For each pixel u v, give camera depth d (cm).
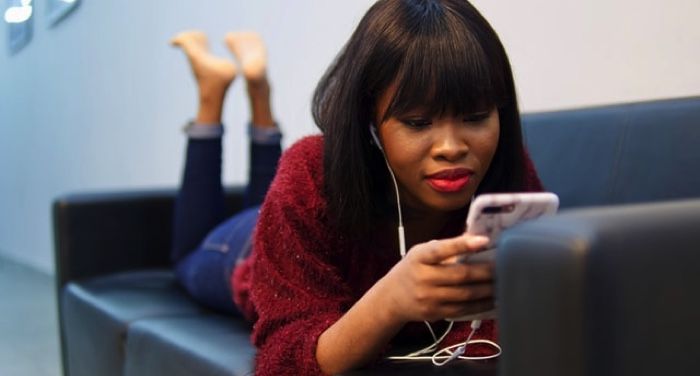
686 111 90
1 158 441
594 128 99
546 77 119
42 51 376
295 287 74
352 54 71
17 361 197
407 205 75
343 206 73
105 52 303
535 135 106
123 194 154
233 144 220
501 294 45
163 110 254
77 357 133
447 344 75
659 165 90
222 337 97
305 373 68
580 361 41
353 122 71
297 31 188
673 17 99
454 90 64
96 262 150
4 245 433
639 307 44
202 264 123
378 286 63
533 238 43
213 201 150
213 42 227
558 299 42
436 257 57
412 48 66
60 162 357
